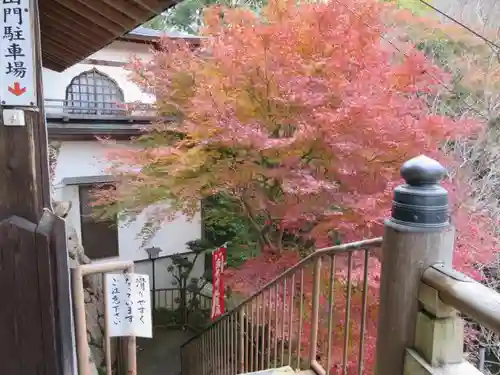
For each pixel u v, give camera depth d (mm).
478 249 3301
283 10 3990
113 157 4602
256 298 3188
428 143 3293
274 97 3607
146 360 6992
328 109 3496
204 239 8641
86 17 3154
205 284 8289
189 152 3965
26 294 1329
